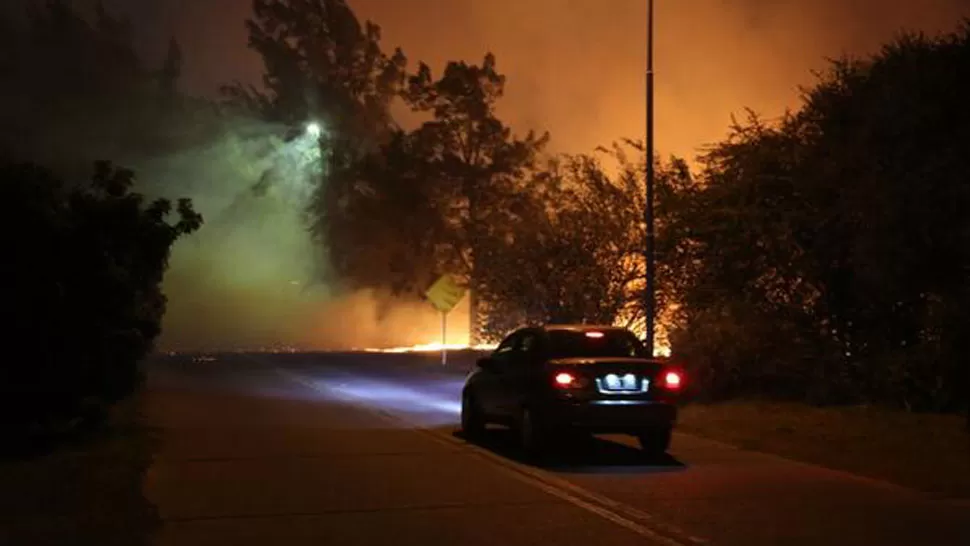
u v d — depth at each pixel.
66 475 12.17
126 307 16.05
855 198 17.03
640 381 13.68
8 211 14.52
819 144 18.92
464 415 16.47
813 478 12.38
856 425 16.31
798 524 9.76
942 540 9.12
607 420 13.45
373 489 11.61
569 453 14.57
